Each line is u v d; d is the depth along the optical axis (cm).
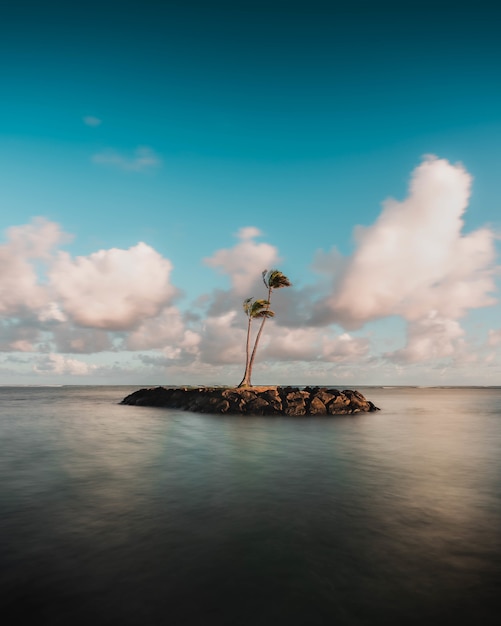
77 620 550
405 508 1057
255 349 5453
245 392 4769
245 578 670
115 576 674
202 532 877
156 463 1666
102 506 1063
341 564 724
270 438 2475
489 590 636
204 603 594
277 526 917
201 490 1232
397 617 561
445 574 689
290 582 657
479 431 2941
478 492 1221
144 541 824
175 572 689
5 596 609
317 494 1190
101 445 2145
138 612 570
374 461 1731
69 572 687
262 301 5425
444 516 994
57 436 2508
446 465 1648
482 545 814
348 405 4922
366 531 888
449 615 567
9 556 749
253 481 1352
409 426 3281
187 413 4491
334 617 560
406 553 773
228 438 2461
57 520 951
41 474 1448
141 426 3125
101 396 10331
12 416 4050
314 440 2398
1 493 1192
